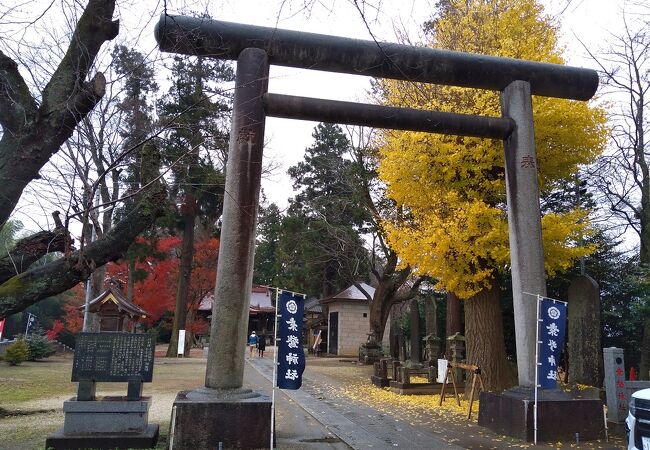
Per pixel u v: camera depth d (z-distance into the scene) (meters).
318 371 21.95
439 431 9.29
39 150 5.09
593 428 8.62
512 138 10.24
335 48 9.43
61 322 41.81
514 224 9.94
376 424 9.91
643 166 16.30
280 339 7.76
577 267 16.91
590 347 12.64
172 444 7.20
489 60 10.22
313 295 43.16
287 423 9.93
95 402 7.90
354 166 22.94
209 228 33.31
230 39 8.95
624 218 18.11
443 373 15.00
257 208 8.60
